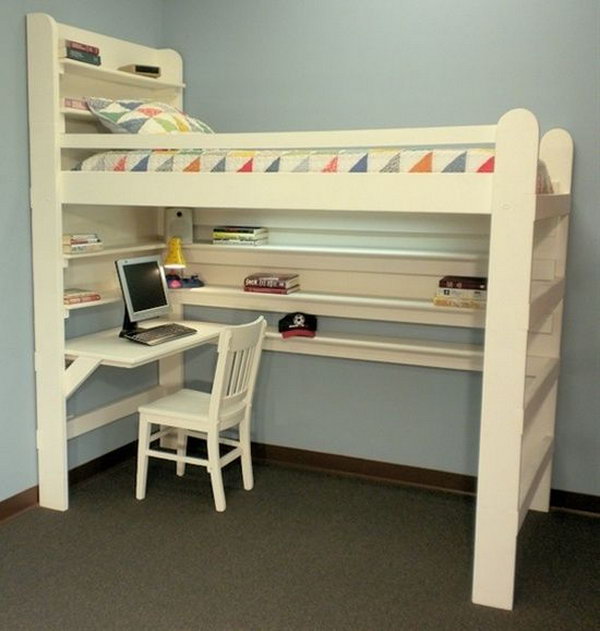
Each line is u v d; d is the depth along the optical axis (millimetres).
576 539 3104
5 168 3027
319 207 2627
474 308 3262
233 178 2750
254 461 3945
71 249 3188
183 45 3854
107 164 3016
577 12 3125
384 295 3576
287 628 2445
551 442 3287
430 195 2465
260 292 3639
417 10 3377
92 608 2535
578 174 3201
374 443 3736
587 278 3248
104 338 3457
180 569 2797
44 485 3303
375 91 3500
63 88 3311
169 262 3783
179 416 3293
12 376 3160
